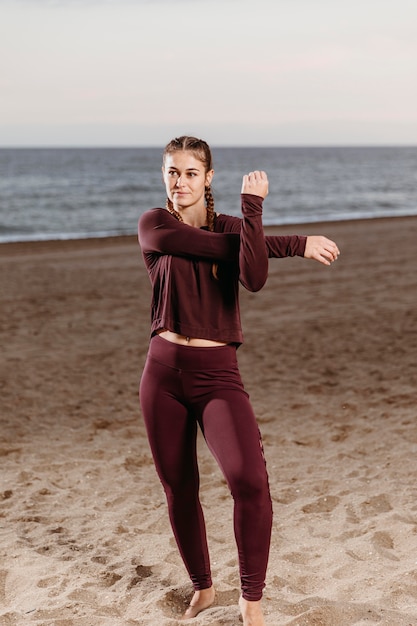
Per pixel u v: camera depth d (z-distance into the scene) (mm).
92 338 8906
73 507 4262
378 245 18203
